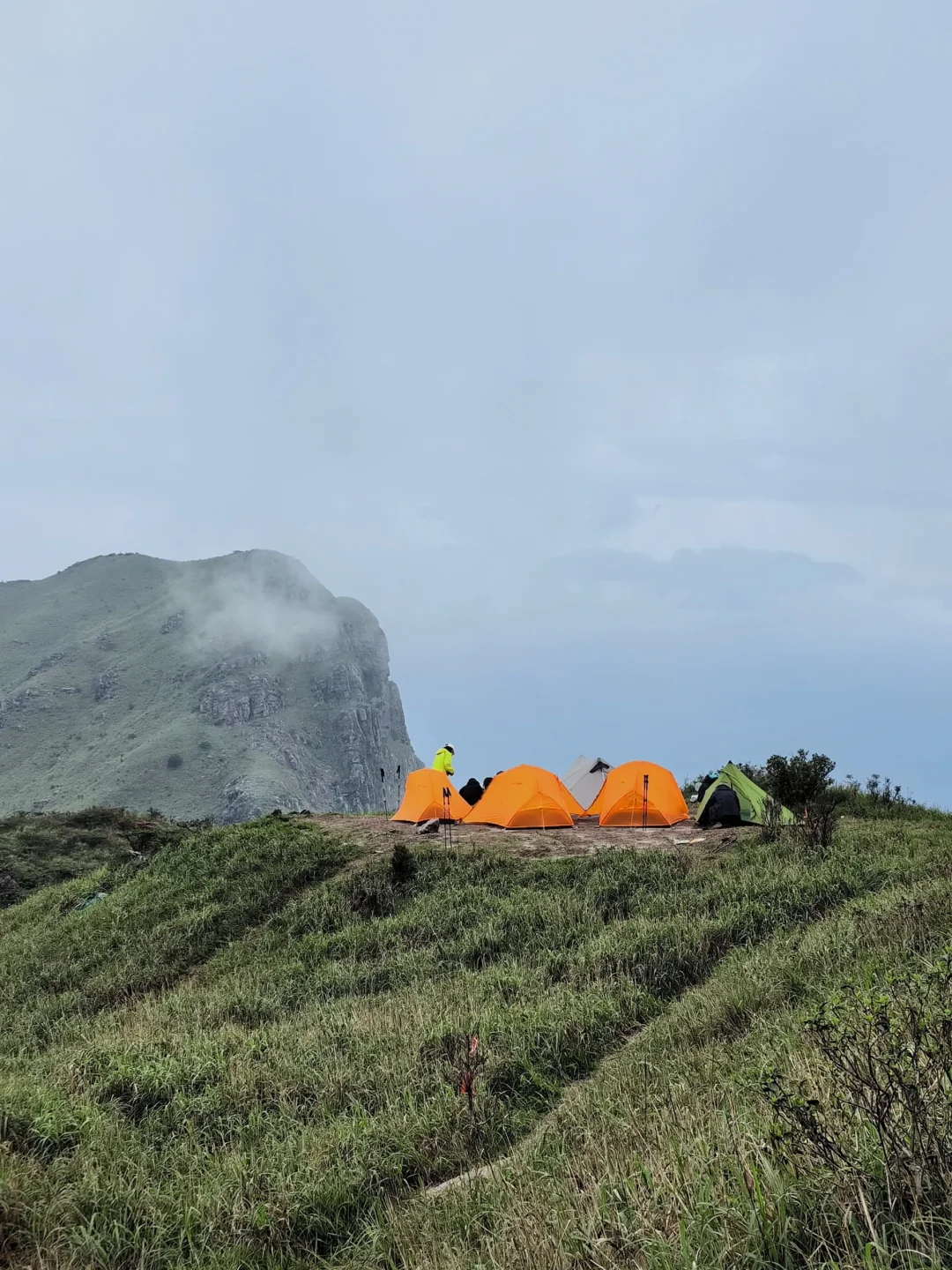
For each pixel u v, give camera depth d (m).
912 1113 3.22
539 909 12.52
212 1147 6.78
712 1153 4.00
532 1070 7.29
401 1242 4.91
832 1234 3.09
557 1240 3.80
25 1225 5.25
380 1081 7.46
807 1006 6.11
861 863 11.49
